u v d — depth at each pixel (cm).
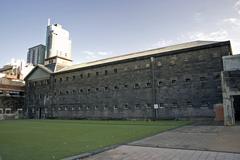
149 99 3684
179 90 3400
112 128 2114
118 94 4097
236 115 2839
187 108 3281
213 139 1248
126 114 3916
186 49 3412
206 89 3167
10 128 2247
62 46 12925
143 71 3844
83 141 1242
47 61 5984
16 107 5875
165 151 934
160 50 4034
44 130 1983
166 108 3475
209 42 3456
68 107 4878
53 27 12838
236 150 924
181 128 1973
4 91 5719
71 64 6084
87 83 4644
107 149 988
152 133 1616
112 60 4538
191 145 1065
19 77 7425
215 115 2908
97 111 4347
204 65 3244
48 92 5384
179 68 3462
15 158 802
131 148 1016
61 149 984
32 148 1015
